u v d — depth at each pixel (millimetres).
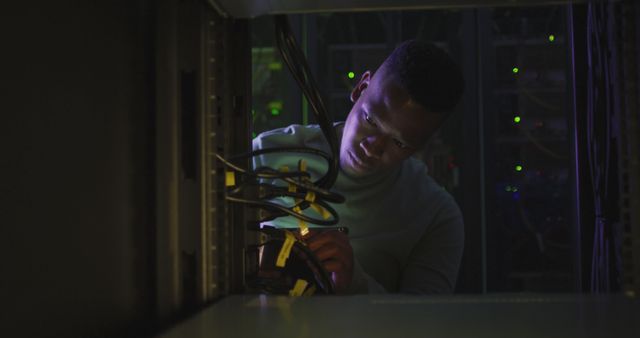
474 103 2379
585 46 930
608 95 796
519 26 2396
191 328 547
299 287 796
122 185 579
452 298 689
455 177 2359
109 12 562
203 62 698
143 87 623
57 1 481
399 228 1351
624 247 698
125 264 580
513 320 560
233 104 814
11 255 423
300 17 2438
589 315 579
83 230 514
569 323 545
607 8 779
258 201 767
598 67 847
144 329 602
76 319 500
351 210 1320
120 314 570
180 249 656
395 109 1127
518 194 2365
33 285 448
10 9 423
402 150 1212
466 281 2320
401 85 1109
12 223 423
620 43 712
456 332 517
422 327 538
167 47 635
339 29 2455
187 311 672
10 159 421
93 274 529
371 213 1334
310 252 814
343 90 2461
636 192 678
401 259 1397
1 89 412
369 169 1249
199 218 681
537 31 2391
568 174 2346
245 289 806
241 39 817
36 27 455
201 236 679
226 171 762
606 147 819
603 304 636
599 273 874
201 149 687
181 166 672
